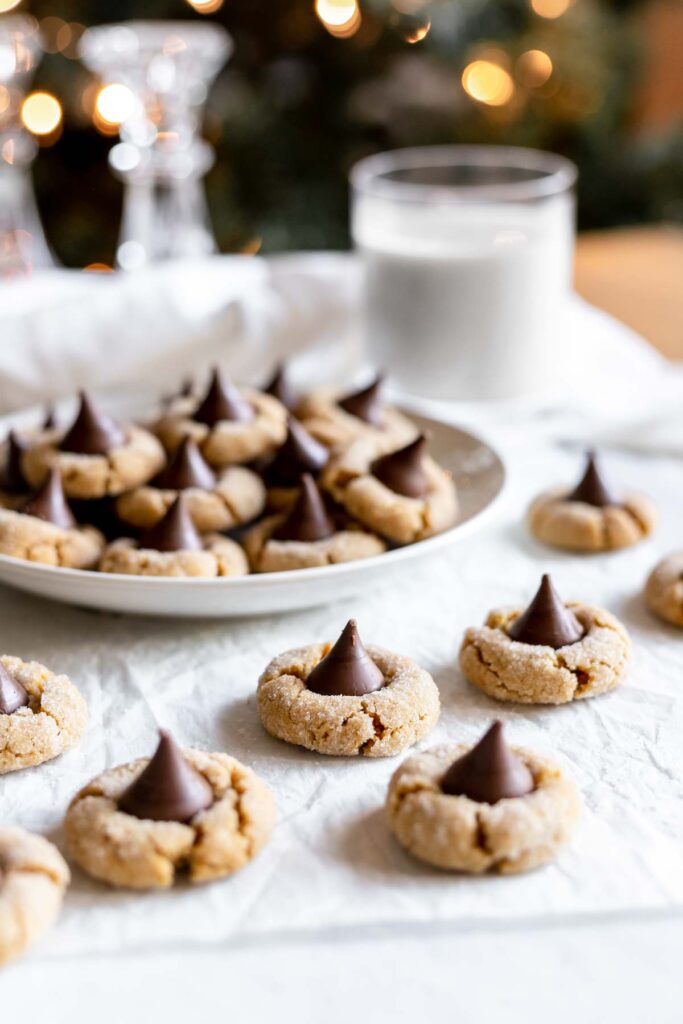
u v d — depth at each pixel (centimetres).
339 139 111
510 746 44
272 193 113
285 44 108
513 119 113
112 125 98
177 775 42
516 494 64
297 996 38
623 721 48
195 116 84
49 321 69
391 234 73
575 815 42
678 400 71
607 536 59
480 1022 38
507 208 72
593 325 83
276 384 63
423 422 64
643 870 42
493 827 41
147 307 70
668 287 95
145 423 61
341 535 54
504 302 71
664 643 52
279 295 72
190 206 85
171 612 51
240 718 48
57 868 40
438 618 54
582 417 72
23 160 84
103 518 56
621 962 39
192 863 41
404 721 46
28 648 52
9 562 50
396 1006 38
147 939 39
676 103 126
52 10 103
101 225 112
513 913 40
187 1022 38
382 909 40
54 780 45
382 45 106
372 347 74
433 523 55
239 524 56
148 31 79
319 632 53
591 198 122
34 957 39
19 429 61
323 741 46
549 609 50
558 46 111
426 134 111
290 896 41
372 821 44
